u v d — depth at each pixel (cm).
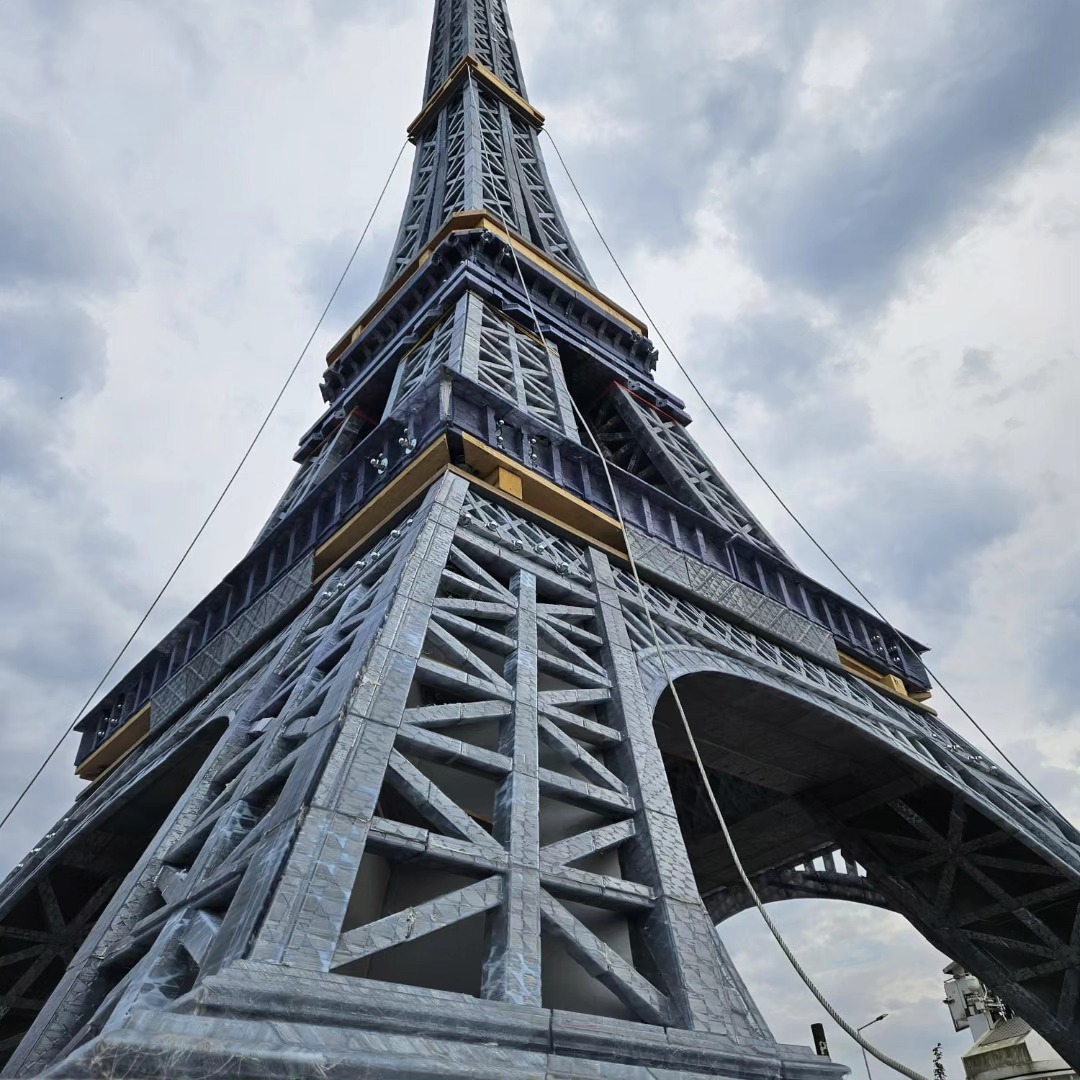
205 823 993
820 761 2272
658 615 1644
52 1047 807
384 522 1594
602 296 3681
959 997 5919
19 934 2072
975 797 2056
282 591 1845
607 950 765
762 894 3462
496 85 5600
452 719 913
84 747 2472
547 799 1051
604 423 3375
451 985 843
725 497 2903
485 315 2703
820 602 2416
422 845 734
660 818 971
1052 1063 4366
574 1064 555
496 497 1552
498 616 1200
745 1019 776
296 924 601
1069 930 2198
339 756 767
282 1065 434
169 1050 411
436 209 4328
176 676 2158
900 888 2416
